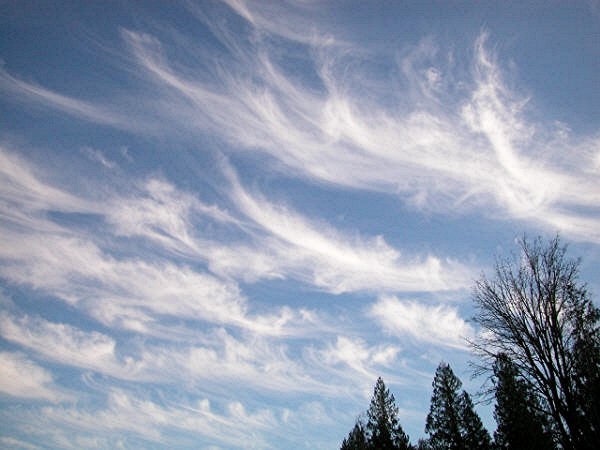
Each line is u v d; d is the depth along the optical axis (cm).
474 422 4169
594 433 1275
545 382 1392
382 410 4662
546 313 1452
